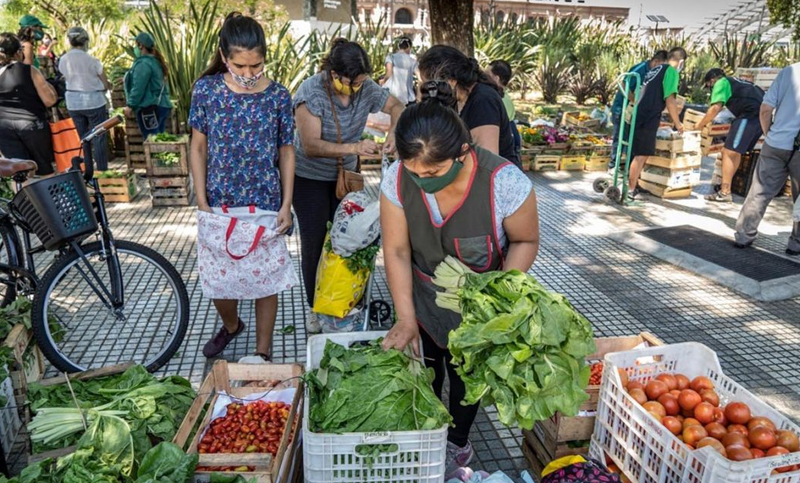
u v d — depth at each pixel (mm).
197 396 2469
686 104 11281
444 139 1880
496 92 3223
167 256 5176
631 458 2332
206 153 3238
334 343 2410
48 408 2365
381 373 2236
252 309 4230
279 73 10211
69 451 2213
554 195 7516
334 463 2039
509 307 2025
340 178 3662
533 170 8789
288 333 3953
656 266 5312
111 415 2260
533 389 1922
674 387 2514
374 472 2068
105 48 12156
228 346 3781
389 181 2301
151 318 4090
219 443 2344
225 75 3129
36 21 7645
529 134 8867
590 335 2059
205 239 3229
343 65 3303
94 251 3344
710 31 30766
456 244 2283
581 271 5160
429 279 2461
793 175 5289
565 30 18156
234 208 3232
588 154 9000
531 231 2307
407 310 2404
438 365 2770
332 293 3564
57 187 3094
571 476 2166
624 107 6812
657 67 6934
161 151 6406
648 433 2221
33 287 3543
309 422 2143
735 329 4188
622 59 16328
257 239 3203
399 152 1941
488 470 2822
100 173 6594
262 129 3137
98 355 3619
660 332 4133
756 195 5453
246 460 2113
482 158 2176
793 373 3646
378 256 5324
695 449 2104
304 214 3803
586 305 4520
